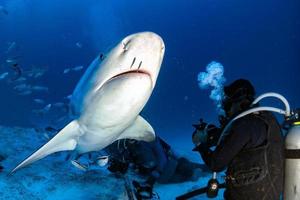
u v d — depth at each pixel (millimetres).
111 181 5664
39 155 3656
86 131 3580
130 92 2729
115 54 2730
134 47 2645
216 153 2791
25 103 27266
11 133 7793
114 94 2768
